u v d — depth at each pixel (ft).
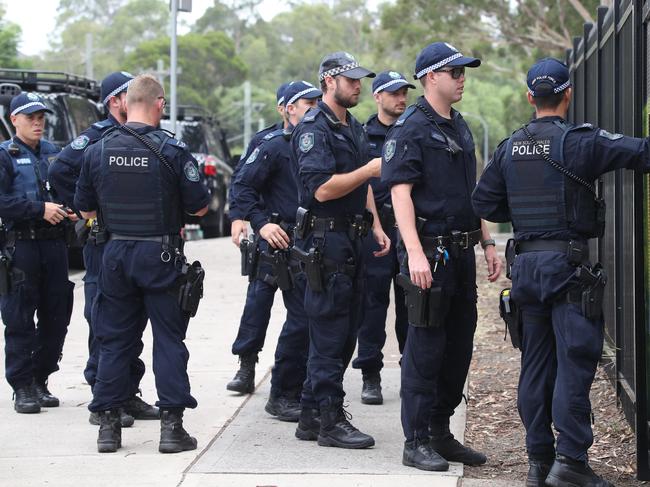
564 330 19.10
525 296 19.58
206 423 25.30
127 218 22.50
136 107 22.99
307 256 22.33
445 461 21.01
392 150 20.48
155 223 22.57
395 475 20.66
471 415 26.32
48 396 27.32
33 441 23.79
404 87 26.91
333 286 22.36
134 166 22.40
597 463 22.13
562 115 19.72
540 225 19.30
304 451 22.58
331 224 22.43
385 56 145.89
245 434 24.14
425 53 20.67
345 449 22.68
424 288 20.30
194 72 304.30
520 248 19.76
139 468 21.43
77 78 63.93
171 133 23.09
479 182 20.30
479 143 286.66
